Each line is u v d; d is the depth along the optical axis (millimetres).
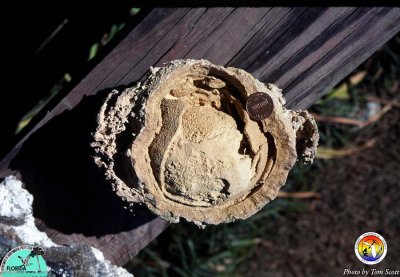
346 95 835
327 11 423
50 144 452
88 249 434
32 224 440
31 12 597
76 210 467
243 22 427
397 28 431
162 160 376
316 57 435
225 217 403
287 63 436
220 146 371
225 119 383
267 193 401
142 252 830
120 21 613
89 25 615
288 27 428
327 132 858
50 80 633
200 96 394
